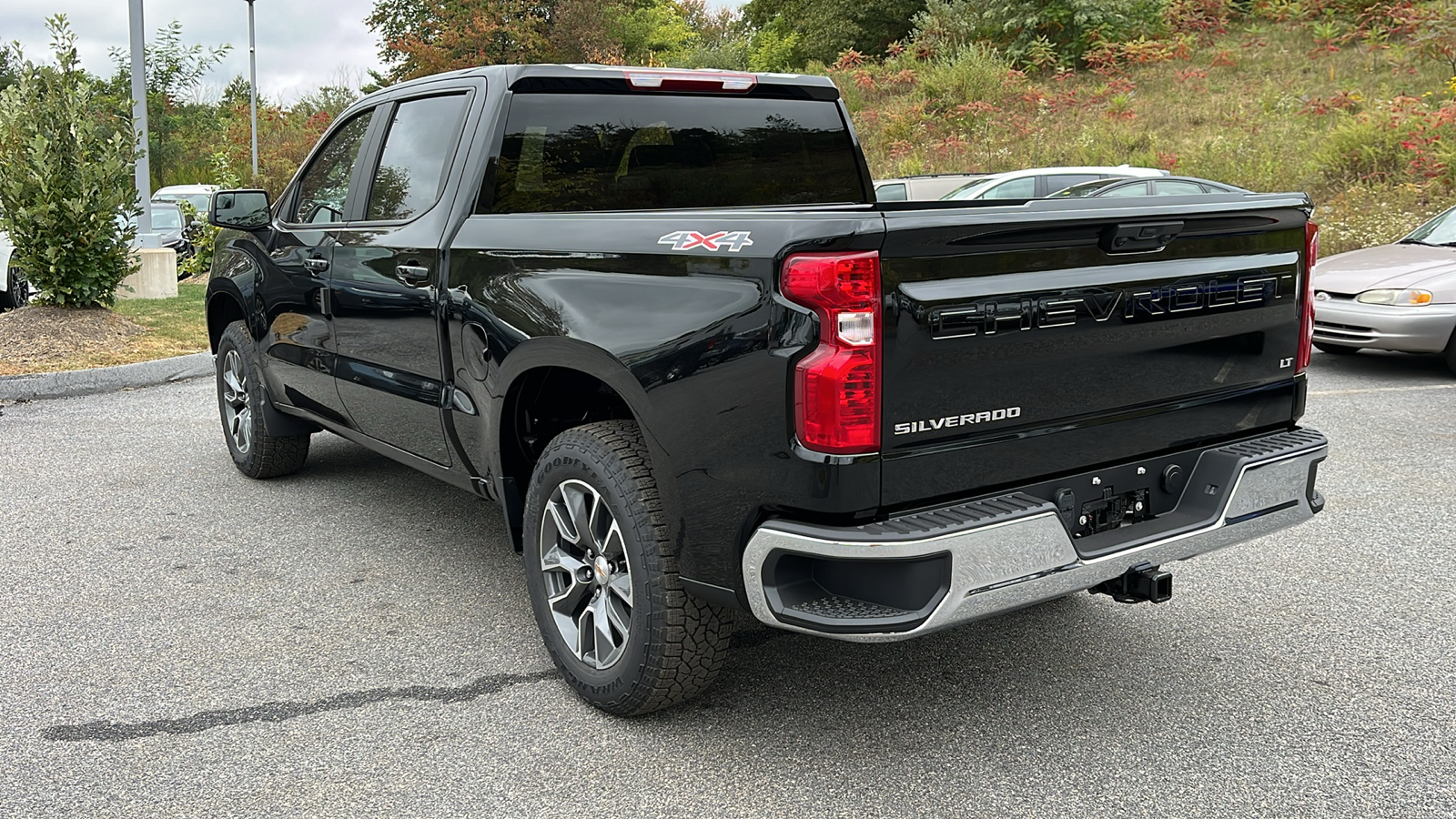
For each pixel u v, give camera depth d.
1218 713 3.21
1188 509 3.14
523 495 3.63
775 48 37.75
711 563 2.82
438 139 4.02
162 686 3.43
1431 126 15.07
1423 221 12.77
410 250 3.93
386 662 3.62
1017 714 3.22
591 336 3.01
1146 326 2.94
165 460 6.25
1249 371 3.26
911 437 2.56
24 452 6.43
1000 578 2.61
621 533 3.02
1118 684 3.41
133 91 13.24
